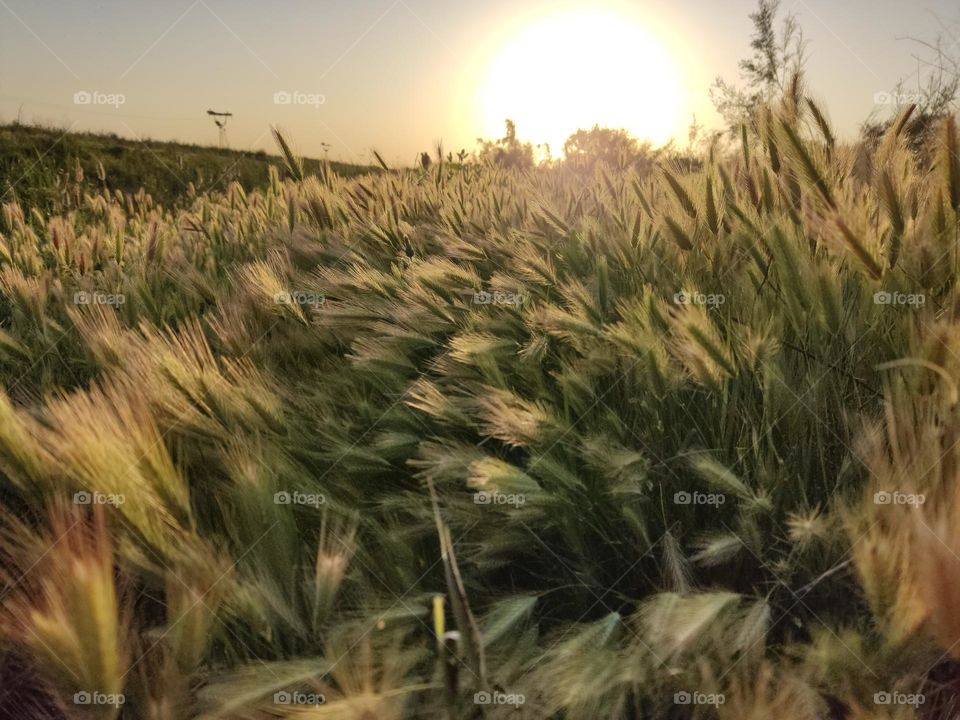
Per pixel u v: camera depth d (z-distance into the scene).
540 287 2.62
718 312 2.23
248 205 6.11
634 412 2.10
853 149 2.70
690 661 1.56
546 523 1.86
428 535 1.84
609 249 2.78
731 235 2.47
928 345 1.75
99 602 1.38
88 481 1.62
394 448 2.03
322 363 2.58
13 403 2.30
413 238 3.91
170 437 1.98
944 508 1.46
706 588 1.78
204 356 2.19
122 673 1.50
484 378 2.17
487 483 1.70
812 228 2.17
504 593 1.83
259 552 1.68
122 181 10.41
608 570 1.89
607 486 1.85
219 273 4.16
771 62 5.60
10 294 3.27
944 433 1.60
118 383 1.99
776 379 1.94
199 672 1.58
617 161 7.11
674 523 1.88
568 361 2.25
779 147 2.47
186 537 1.64
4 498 2.06
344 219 4.57
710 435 2.02
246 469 1.76
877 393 1.93
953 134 2.04
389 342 2.37
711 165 2.89
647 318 2.09
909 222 2.03
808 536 1.60
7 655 1.68
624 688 1.55
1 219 5.90
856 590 1.66
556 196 4.79
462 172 7.45
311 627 1.66
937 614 1.42
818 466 1.90
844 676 1.53
